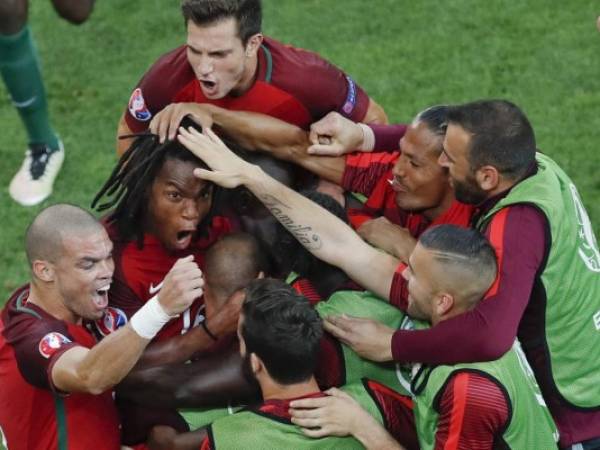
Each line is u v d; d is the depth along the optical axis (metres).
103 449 11.62
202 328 11.70
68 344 11.19
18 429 11.77
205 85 12.88
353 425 10.79
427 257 11.08
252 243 12.12
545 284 11.65
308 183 13.97
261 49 13.58
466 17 29.06
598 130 24.75
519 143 11.64
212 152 12.02
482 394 10.69
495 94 26.11
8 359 11.64
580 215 12.39
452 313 11.15
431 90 26.33
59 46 28.50
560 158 23.92
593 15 28.81
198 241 12.67
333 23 29.11
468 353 10.88
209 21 12.43
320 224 12.10
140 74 27.30
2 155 24.72
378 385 11.52
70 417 11.54
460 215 12.79
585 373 12.30
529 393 11.14
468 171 11.80
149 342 11.62
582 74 26.66
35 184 23.28
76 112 26.08
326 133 13.45
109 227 12.49
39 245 11.30
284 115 13.77
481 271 10.96
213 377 11.32
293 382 10.77
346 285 12.19
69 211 11.44
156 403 11.42
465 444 10.80
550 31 28.28
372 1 29.92
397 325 11.93
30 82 22.45
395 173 12.80
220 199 12.48
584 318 12.16
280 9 29.77
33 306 11.59
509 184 11.83
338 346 11.52
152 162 11.91
